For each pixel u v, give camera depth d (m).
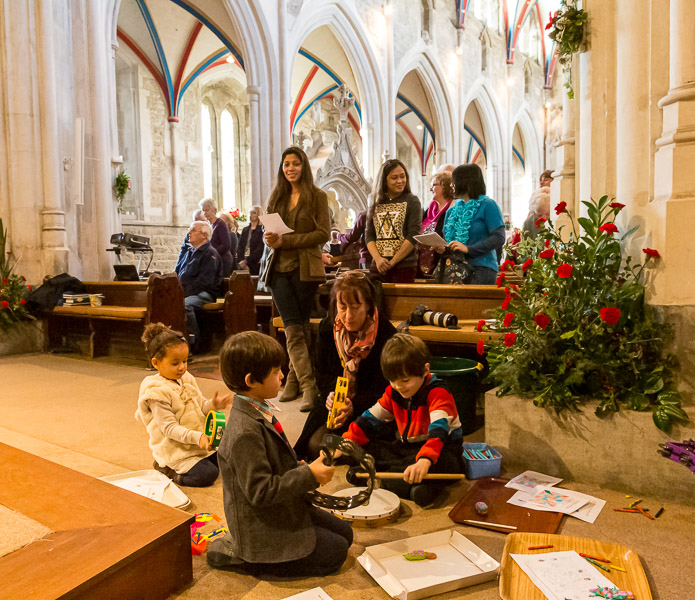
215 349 6.41
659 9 2.69
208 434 2.28
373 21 14.81
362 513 2.14
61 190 6.92
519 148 26.05
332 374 2.95
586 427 2.49
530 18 24.30
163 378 2.71
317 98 19.75
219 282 6.32
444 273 4.34
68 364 5.77
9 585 1.40
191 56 15.49
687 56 2.52
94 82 7.39
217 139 18.50
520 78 23.41
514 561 1.75
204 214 6.95
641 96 2.78
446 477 2.24
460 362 3.43
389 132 15.38
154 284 5.38
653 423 2.34
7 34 6.48
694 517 2.17
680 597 1.64
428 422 2.39
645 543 1.96
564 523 2.13
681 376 2.51
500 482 2.47
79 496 1.92
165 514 1.79
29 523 1.72
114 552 1.56
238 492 1.75
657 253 2.56
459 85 18.78
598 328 2.57
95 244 7.50
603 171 3.09
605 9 3.01
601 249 2.74
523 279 3.07
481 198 4.13
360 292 2.64
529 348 2.74
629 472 2.40
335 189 15.35
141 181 15.27
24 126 6.61
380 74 14.95
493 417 2.75
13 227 6.67
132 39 14.60
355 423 2.49
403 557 1.83
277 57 11.47
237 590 1.73
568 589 1.59
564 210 2.89
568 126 3.41
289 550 1.73
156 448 2.65
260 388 1.76
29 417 3.68
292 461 1.82
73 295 6.36
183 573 1.75
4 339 6.33
